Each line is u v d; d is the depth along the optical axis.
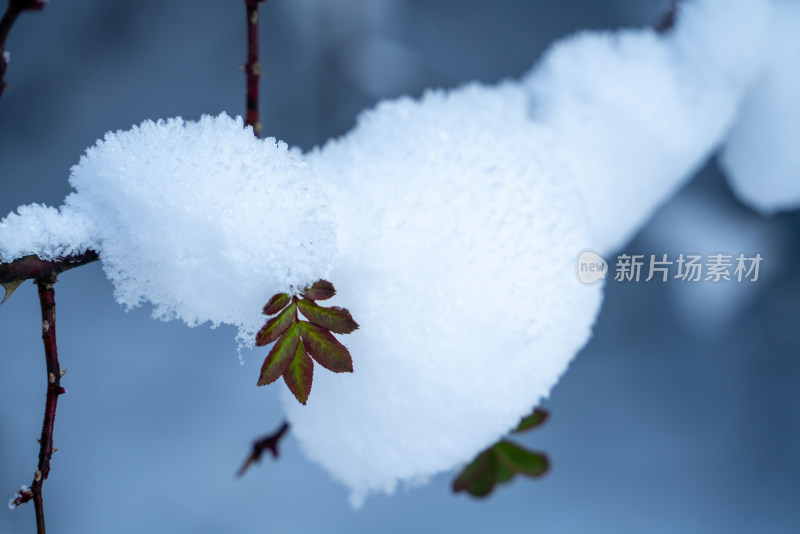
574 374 1.30
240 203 0.59
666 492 1.21
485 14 1.38
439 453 0.65
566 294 0.65
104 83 1.27
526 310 0.64
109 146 0.60
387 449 0.65
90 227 0.60
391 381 0.64
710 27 0.78
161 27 1.29
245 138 0.60
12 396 1.11
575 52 0.75
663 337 1.33
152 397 1.15
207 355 1.19
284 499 1.13
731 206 1.32
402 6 1.35
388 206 0.63
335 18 1.28
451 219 0.63
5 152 1.22
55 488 1.07
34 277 0.60
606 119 0.74
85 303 1.18
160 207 0.59
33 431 1.10
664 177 0.76
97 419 1.12
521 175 0.65
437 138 0.66
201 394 1.17
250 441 1.15
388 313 0.63
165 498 1.10
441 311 0.63
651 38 0.77
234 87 1.30
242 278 0.59
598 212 0.74
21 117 1.23
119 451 1.11
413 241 0.63
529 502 1.18
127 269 0.60
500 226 0.64
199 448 1.14
